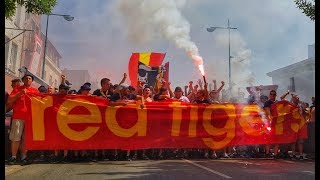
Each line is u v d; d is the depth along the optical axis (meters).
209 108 8.02
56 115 7.07
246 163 6.89
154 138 7.58
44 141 6.91
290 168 6.16
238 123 8.11
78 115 7.21
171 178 5.02
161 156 7.72
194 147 7.77
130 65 11.21
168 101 7.88
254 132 8.15
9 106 6.69
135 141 7.45
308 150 8.66
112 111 7.42
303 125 8.27
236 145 8.01
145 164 6.58
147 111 7.65
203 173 5.48
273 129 8.24
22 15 27.09
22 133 6.82
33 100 6.97
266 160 7.59
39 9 7.18
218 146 7.89
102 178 5.02
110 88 8.16
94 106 7.34
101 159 7.41
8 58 24.20
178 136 7.73
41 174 5.32
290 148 8.59
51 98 7.11
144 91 8.08
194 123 7.88
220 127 8.00
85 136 7.18
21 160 6.67
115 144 7.32
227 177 5.11
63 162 6.89
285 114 8.33
